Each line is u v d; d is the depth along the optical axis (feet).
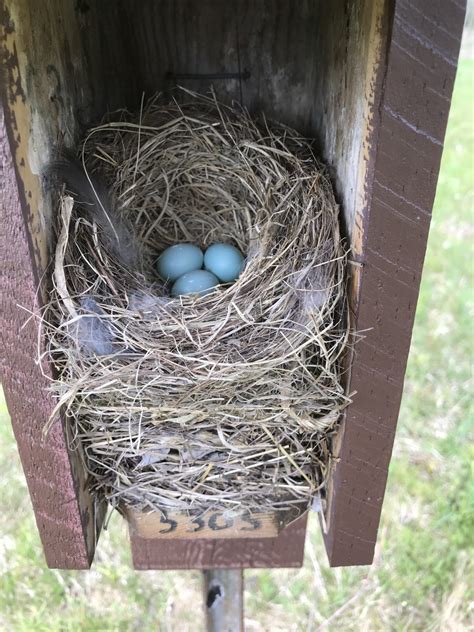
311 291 2.46
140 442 2.52
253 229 3.01
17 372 2.25
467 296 7.04
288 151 2.93
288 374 2.43
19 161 2.00
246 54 3.27
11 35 1.96
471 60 12.94
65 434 2.35
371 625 4.71
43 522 2.51
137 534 2.80
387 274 2.16
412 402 6.08
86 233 2.56
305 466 2.70
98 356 2.35
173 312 2.61
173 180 3.10
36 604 4.75
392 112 1.95
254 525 2.76
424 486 5.41
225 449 2.55
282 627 4.75
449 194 8.64
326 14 2.93
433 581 4.88
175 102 3.11
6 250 2.06
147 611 4.80
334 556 2.67
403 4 1.83
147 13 3.18
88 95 2.87
